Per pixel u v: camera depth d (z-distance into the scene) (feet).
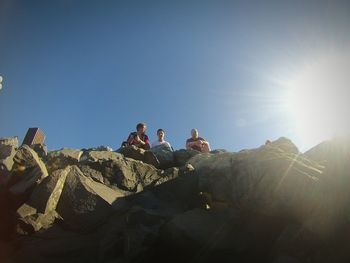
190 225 31.89
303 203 29.89
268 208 31.53
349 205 27.04
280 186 31.24
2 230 32.48
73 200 35.06
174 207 37.63
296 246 28.14
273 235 31.58
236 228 32.68
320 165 32.81
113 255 31.78
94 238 33.50
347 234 26.37
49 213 33.94
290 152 36.52
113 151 47.26
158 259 31.78
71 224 33.99
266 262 30.27
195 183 39.58
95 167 39.45
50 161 42.24
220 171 38.11
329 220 27.43
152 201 37.60
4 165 36.40
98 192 35.94
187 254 31.24
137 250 31.24
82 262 31.96
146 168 41.06
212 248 30.86
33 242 32.12
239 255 30.96
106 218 34.63
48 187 34.65
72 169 37.45
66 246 32.50
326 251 26.84
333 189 28.53
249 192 33.35
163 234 32.01
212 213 34.22
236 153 41.04
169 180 40.04
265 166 33.06
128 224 33.45
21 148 38.81
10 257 31.22
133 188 38.96
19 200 34.83
